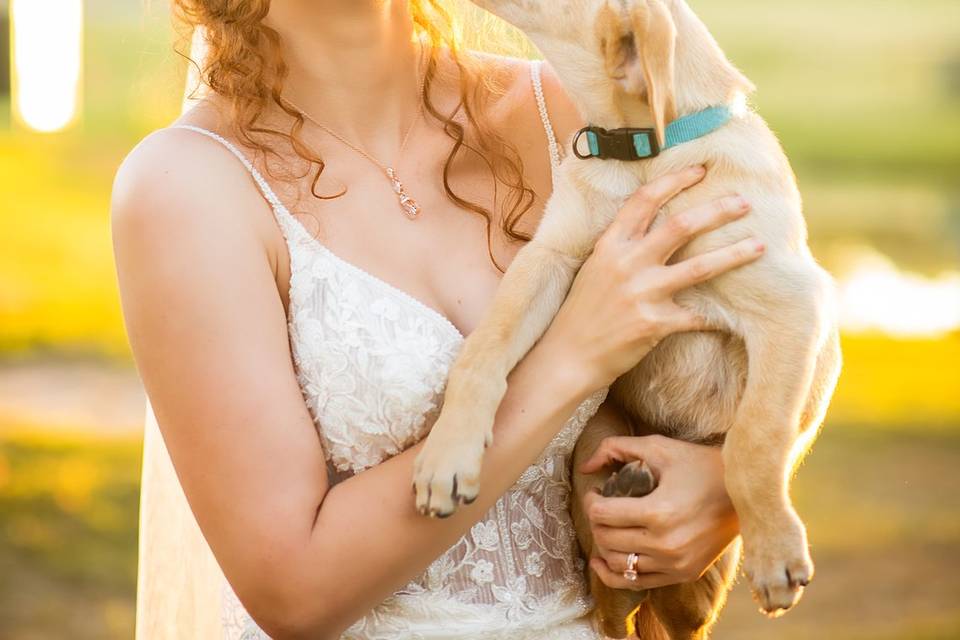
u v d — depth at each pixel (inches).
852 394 301.3
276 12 90.4
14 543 227.1
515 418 80.9
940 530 247.0
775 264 91.4
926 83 548.1
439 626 84.0
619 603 91.0
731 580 102.0
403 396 83.8
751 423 88.5
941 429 285.4
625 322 81.9
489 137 98.0
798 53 573.9
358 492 77.6
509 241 96.7
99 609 210.1
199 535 97.2
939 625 215.9
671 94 89.0
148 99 107.6
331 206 88.5
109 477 250.1
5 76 399.5
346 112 92.0
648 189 90.4
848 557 237.1
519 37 117.0
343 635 83.3
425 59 98.3
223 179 82.0
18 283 325.1
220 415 76.5
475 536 86.4
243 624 86.9
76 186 379.6
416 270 89.4
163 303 77.3
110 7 483.8
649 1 89.4
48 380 282.0
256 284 80.0
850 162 459.2
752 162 93.9
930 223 399.9
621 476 88.1
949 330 332.8
